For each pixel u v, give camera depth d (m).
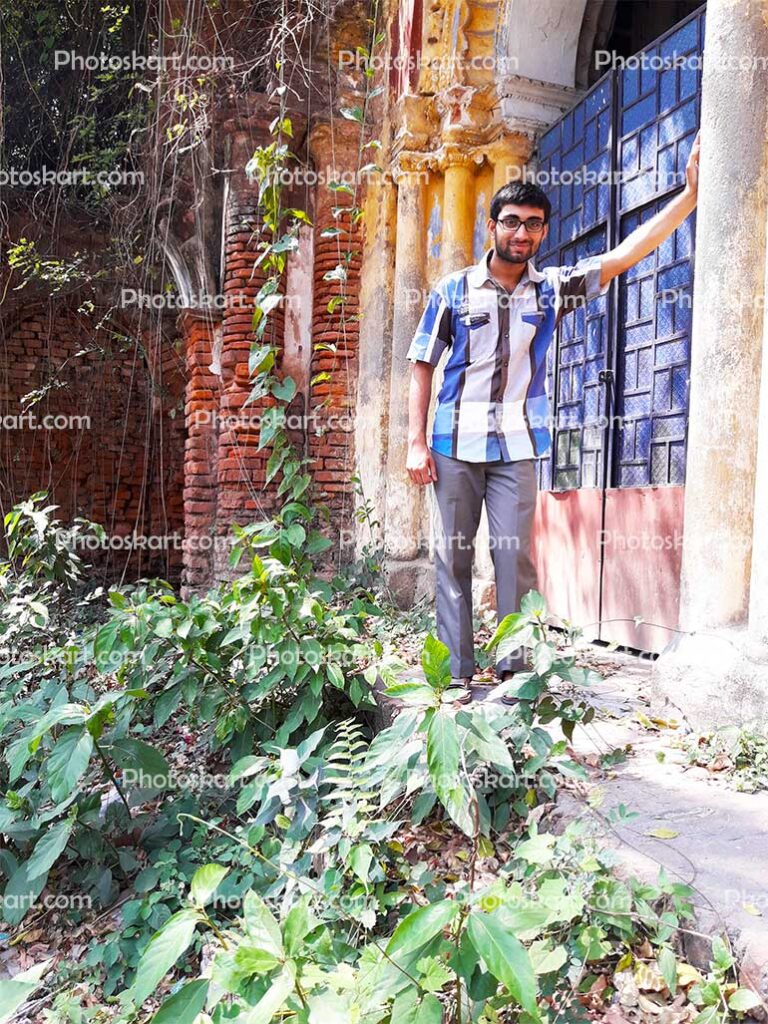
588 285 3.20
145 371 9.70
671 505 4.37
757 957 1.69
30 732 3.43
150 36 8.18
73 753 2.94
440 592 3.36
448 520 3.30
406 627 5.48
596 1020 1.79
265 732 3.54
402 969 1.49
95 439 9.52
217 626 3.52
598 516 5.07
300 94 7.16
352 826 2.35
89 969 2.88
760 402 2.93
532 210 3.03
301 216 4.08
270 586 3.35
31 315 9.30
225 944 1.52
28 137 8.52
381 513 6.73
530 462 3.26
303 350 7.41
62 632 4.96
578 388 5.47
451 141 6.20
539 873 1.97
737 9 3.06
